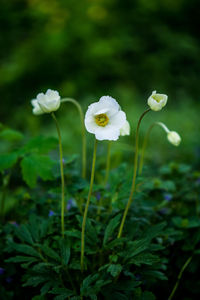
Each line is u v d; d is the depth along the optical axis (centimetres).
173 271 82
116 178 81
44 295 71
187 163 144
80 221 72
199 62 255
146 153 149
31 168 79
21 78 234
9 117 215
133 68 239
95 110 64
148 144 162
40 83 234
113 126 64
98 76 232
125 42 239
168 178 95
